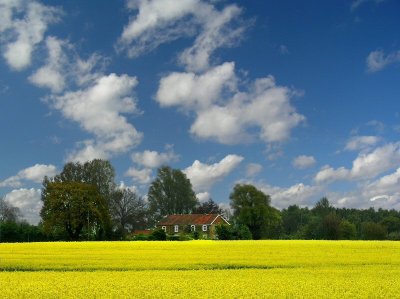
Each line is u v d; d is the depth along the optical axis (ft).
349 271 91.20
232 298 61.26
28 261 110.22
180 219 379.96
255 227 337.52
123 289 66.74
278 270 93.56
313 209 458.91
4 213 351.67
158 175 410.11
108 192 332.19
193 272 90.94
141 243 182.09
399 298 61.41
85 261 110.73
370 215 436.76
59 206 282.56
